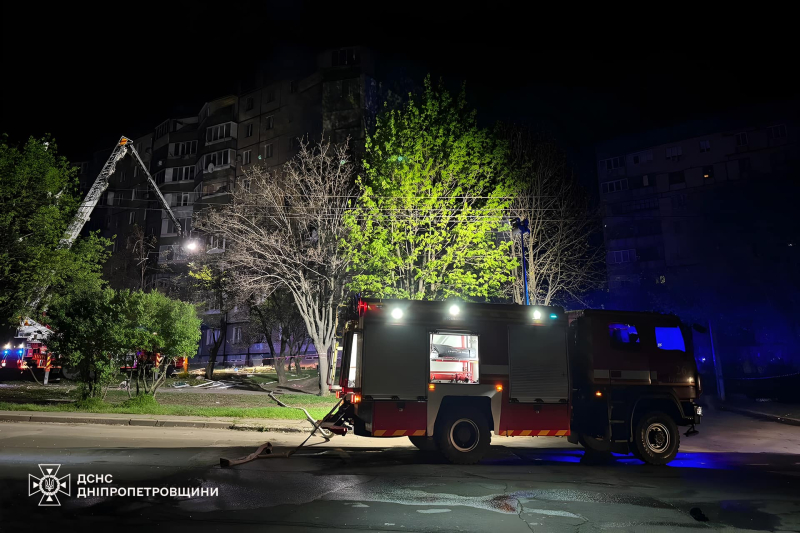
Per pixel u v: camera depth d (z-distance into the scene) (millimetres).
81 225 33125
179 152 63688
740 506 7199
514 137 25875
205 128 59062
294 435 14055
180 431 13922
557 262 26578
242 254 24969
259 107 56438
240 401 21359
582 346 11383
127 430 13664
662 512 6797
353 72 49156
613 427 10891
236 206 26500
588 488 8141
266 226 26906
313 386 29047
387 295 20859
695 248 51344
